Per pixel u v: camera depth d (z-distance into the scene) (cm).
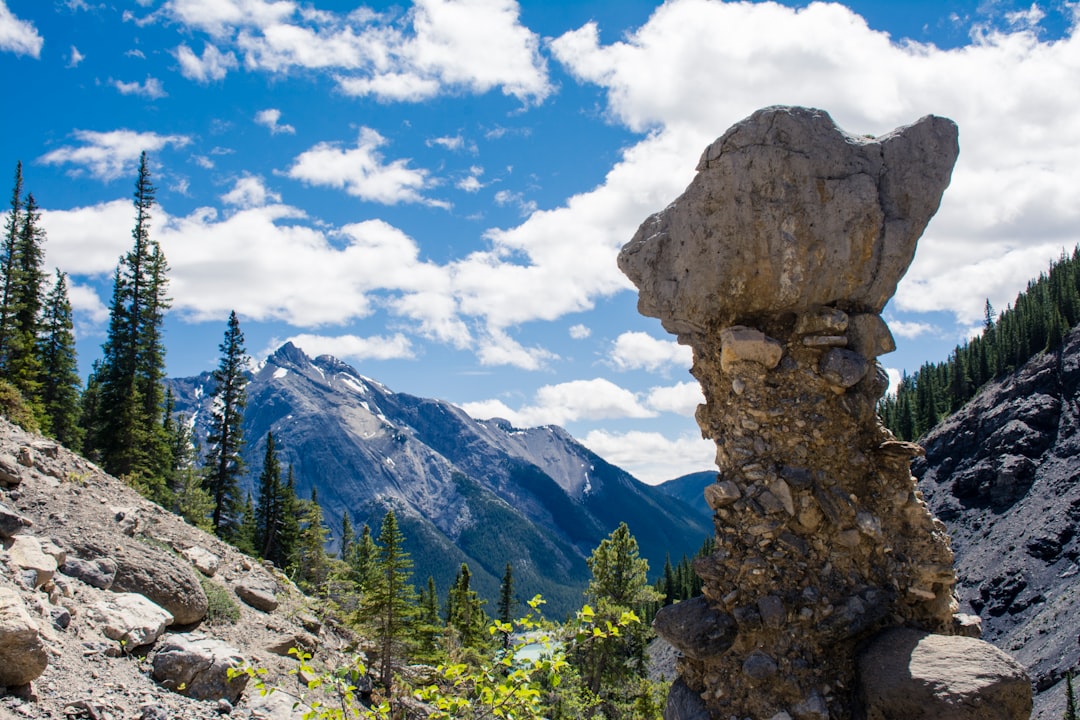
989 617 9125
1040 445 11612
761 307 845
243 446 5422
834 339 819
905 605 781
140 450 4847
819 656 754
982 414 13125
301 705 1211
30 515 1357
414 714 1305
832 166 823
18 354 4656
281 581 2300
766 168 823
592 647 2620
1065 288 14488
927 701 659
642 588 3566
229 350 5369
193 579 1455
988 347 14888
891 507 807
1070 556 9012
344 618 2236
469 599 5288
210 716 1028
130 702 933
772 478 805
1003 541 10244
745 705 763
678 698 819
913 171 842
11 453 1585
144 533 1622
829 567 779
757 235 828
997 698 641
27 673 805
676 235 902
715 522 844
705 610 814
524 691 701
